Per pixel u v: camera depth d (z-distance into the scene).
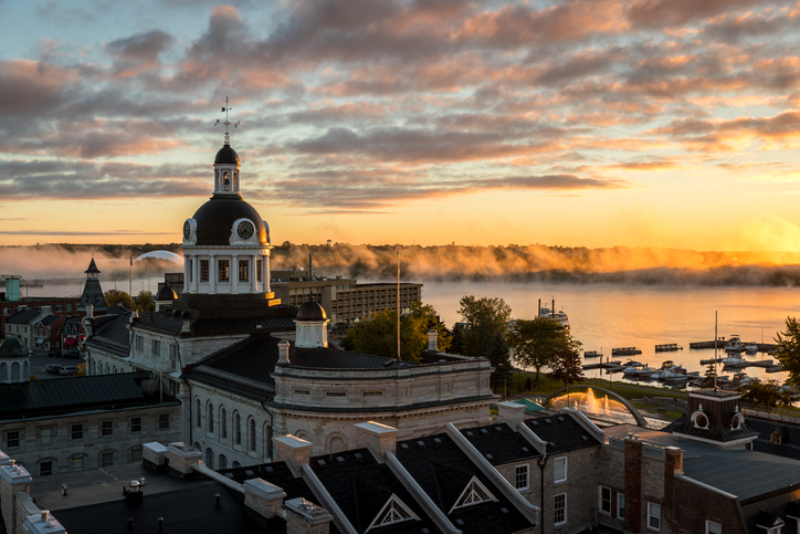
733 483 49.00
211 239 93.31
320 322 81.88
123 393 86.44
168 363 90.25
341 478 43.41
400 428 66.50
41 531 30.36
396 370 66.50
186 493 38.91
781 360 119.19
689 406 62.28
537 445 53.09
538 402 134.50
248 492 36.94
